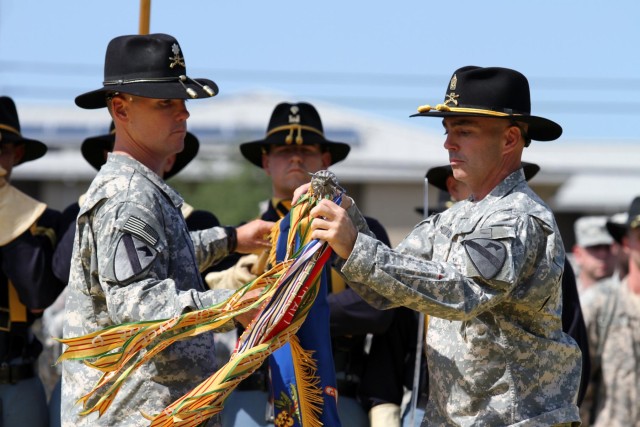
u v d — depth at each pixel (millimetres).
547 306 9336
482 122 9641
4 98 13438
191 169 45875
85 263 9906
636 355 15883
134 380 9680
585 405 16062
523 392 9273
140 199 9695
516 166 9797
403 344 12602
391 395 12383
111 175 9938
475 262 8914
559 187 48719
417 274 8836
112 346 9203
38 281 12195
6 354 12523
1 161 13281
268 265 10859
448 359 9469
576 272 22672
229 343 14812
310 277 9312
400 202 50938
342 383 12445
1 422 12391
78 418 9836
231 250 11500
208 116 51625
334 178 9586
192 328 9211
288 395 10031
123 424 9680
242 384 12445
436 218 10031
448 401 9477
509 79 9664
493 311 9305
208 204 44531
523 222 9219
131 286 9328
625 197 57250
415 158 52625
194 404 9102
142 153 10266
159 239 9578
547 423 9211
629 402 15828
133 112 10180
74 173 49781
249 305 9234
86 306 9930
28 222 12266
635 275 16156
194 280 10023
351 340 12508
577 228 20531
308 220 9586
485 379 9289
